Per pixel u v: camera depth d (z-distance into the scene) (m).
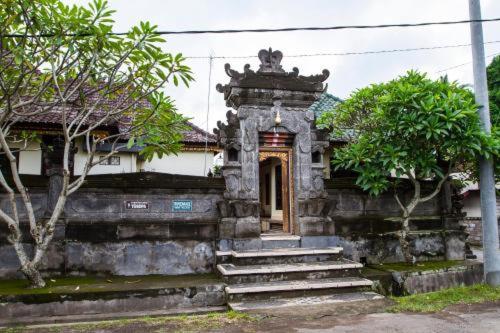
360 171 10.41
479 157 9.58
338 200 10.97
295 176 10.52
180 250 9.70
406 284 9.32
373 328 6.14
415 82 10.16
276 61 10.62
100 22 7.77
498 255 9.18
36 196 9.45
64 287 8.05
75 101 9.43
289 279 8.70
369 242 10.89
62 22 7.67
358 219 10.93
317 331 6.03
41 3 7.58
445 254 11.25
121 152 16.34
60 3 7.59
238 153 10.22
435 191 10.49
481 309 7.20
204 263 9.77
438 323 6.36
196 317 6.92
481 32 9.54
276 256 9.36
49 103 9.22
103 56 8.18
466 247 12.48
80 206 9.49
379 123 10.63
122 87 9.14
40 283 8.09
